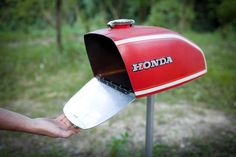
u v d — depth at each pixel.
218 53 7.76
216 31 11.29
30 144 3.35
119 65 1.64
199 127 3.72
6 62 6.99
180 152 3.10
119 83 1.67
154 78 1.48
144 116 4.07
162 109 4.29
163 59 1.51
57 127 1.56
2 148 3.25
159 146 3.18
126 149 3.12
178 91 4.97
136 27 1.65
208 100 4.66
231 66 6.53
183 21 9.52
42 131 1.51
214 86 5.23
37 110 4.37
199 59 1.67
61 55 7.18
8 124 1.43
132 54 1.44
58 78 5.88
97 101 1.64
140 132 3.60
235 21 9.98
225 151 3.13
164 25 8.91
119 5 9.36
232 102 4.59
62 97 4.89
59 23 7.44
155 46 1.50
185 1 9.47
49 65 6.70
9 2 8.67
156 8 8.90
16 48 8.63
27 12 8.93
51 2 8.58
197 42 8.85
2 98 4.86
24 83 5.66
